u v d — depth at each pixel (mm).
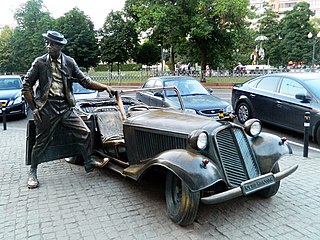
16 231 3480
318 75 8117
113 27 32781
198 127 3662
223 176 3428
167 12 21031
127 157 4633
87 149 4973
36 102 4531
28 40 40719
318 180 4914
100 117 5535
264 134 4270
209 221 3629
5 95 10758
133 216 3779
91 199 4285
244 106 9297
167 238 3285
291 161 5887
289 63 43750
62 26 33594
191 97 8773
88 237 3336
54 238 3330
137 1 22781
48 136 4680
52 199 4305
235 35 23328
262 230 3434
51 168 5625
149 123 4195
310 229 3461
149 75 27641
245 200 4176
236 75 24969
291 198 4254
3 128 9156
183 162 3297
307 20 42875
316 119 6934
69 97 4703
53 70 4508
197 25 21188
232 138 3676
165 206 4035
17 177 5191
